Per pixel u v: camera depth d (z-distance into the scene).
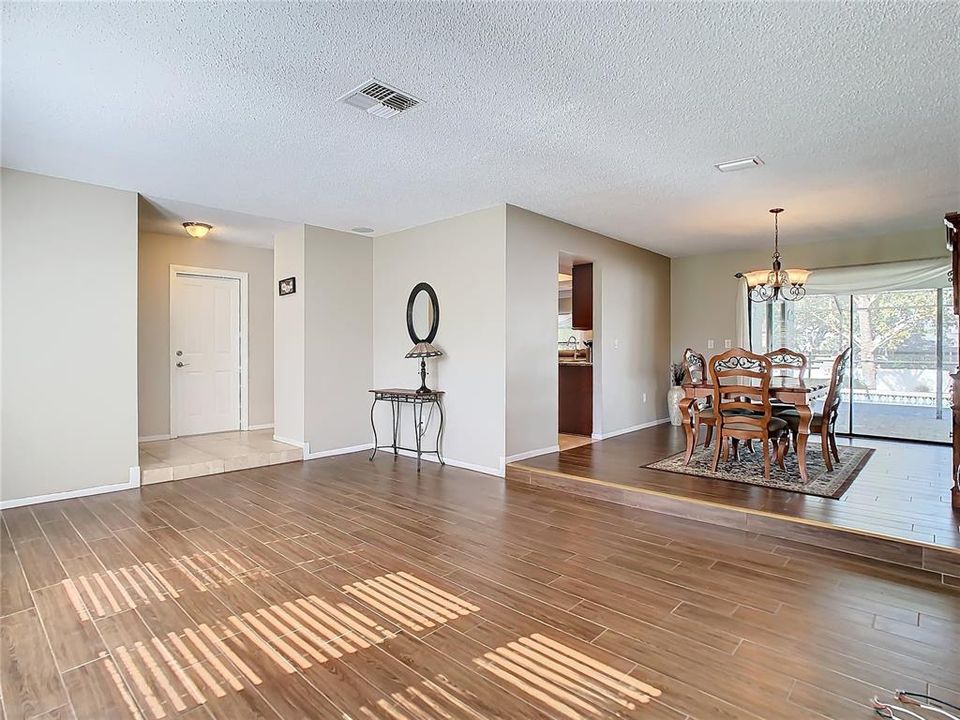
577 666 1.94
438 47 2.22
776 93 2.62
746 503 3.51
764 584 2.61
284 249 5.68
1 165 3.67
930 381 5.81
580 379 6.28
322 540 3.19
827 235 5.96
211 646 2.07
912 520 3.14
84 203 4.05
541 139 3.21
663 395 7.39
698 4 1.92
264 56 2.29
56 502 3.94
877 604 2.41
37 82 2.50
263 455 5.13
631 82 2.51
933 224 5.41
